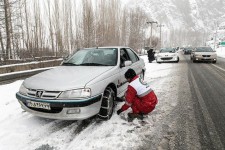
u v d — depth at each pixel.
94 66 4.77
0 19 18.03
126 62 4.91
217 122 4.25
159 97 6.08
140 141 3.44
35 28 20.19
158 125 4.05
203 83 8.27
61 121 4.20
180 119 4.38
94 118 4.31
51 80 3.90
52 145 3.32
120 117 4.36
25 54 18.62
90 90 3.68
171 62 18.53
